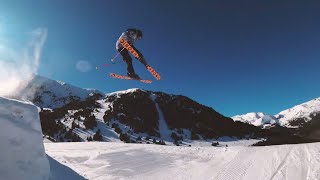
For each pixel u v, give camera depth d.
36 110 6.40
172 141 121.00
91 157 15.45
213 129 142.12
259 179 10.16
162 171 12.30
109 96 160.50
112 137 110.81
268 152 13.34
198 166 12.72
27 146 5.86
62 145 20.20
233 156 13.72
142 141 112.44
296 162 11.12
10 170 5.42
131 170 12.61
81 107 142.75
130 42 10.93
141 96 155.25
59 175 8.10
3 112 5.68
